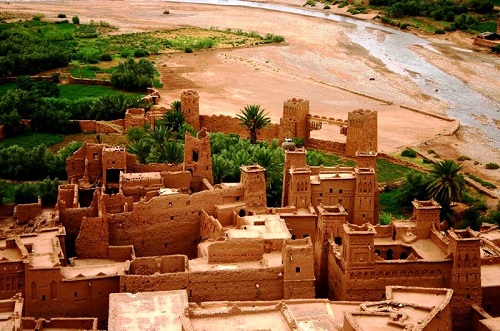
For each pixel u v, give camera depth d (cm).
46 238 10419
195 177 12912
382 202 15500
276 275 9944
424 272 10100
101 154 13025
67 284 9556
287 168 12525
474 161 18975
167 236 11538
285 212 11800
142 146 14862
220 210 11512
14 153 16050
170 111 19775
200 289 9856
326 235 10725
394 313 8250
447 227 14225
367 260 9950
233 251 10269
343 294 10081
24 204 12494
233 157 14875
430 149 19650
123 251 10644
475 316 10056
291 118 18975
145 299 9100
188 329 7969
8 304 8719
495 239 11912
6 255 9831
